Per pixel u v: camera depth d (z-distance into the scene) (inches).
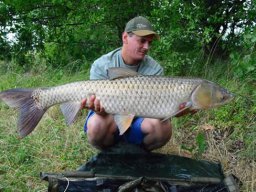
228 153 69.8
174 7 103.2
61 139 75.2
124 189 53.2
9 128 79.4
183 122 80.4
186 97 52.7
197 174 59.2
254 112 80.5
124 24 131.6
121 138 66.4
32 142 73.5
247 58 88.7
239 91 86.9
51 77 112.4
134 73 53.5
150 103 53.1
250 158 68.2
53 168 66.2
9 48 146.4
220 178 57.8
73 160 68.4
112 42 137.9
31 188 61.3
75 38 138.5
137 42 60.5
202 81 53.1
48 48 138.0
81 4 130.3
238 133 75.7
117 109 53.8
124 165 61.0
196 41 107.2
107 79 53.8
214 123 79.0
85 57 131.5
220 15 109.3
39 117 55.6
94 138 64.5
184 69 104.3
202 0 107.1
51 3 135.3
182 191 54.9
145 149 66.5
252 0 105.1
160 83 52.8
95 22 130.5
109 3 125.6
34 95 55.5
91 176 56.4
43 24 139.8
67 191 54.4
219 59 108.4
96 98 53.7
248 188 60.1
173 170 60.2
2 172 65.0
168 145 71.9
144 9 124.4
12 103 55.6
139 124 64.0
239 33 110.9
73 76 110.3
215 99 53.1
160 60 106.1
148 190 53.9
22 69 129.0
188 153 70.6
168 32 104.4
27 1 134.6
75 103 54.6
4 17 139.9
